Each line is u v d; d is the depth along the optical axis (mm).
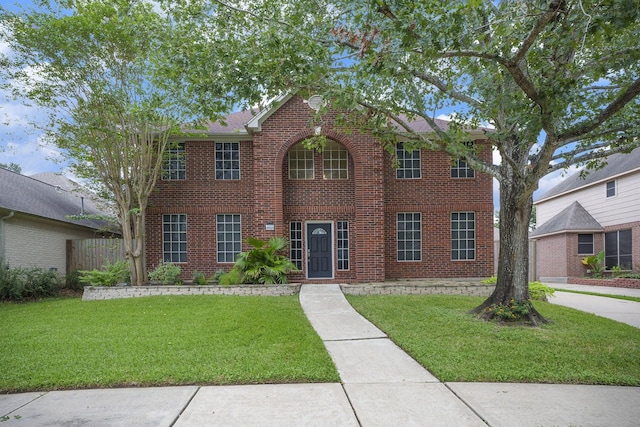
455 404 3949
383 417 3658
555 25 4934
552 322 7523
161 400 4047
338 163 13945
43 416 3707
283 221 13555
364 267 12891
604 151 7398
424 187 14047
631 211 17234
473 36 5348
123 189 12570
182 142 14070
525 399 4070
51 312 8734
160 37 7918
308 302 9344
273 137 13047
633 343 6074
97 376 4574
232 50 6324
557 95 5215
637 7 3996
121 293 11039
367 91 7559
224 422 3574
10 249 12344
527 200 7500
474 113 8586
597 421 3594
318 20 6414
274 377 4605
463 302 9492
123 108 11141
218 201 14016
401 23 4855
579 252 19359
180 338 6191
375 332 6832
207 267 13898
